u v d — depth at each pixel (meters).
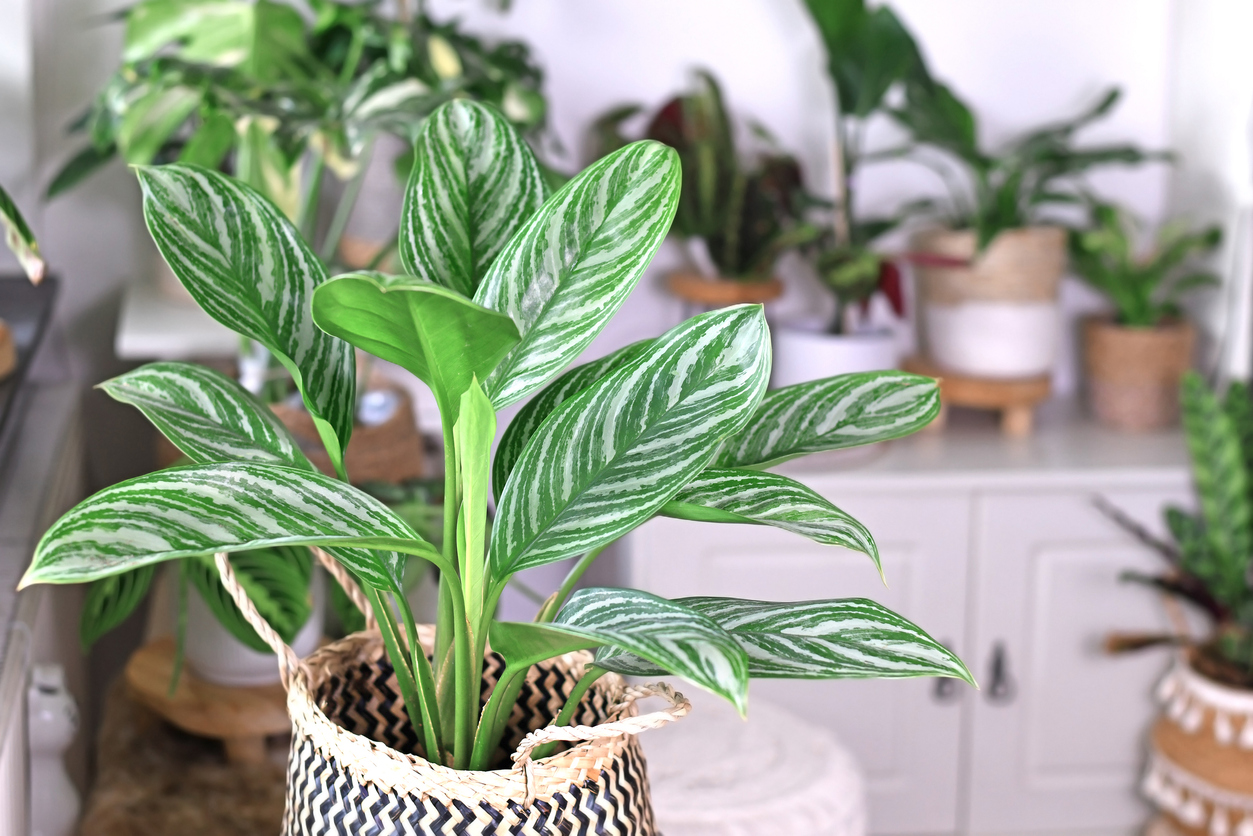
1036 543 2.50
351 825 1.10
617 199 1.02
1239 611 2.41
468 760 1.21
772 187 2.53
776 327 2.62
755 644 1.10
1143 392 2.64
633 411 1.06
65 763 2.07
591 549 1.01
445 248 1.14
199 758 1.95
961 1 2.64
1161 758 2.48
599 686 1.26
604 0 2.55
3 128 2.27
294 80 2.10
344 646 1.30
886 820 2.55
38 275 1.29
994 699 2.54
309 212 2.00
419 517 1.88
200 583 1.76
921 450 2.56
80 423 2.35
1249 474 2.48
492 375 1.04
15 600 1.76
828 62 2.44
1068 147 2.71
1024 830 2.58
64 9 2.37
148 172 1.07
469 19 2.52
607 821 1.11
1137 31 2.70
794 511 1.10
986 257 2.53
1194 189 2.69
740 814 1.89
